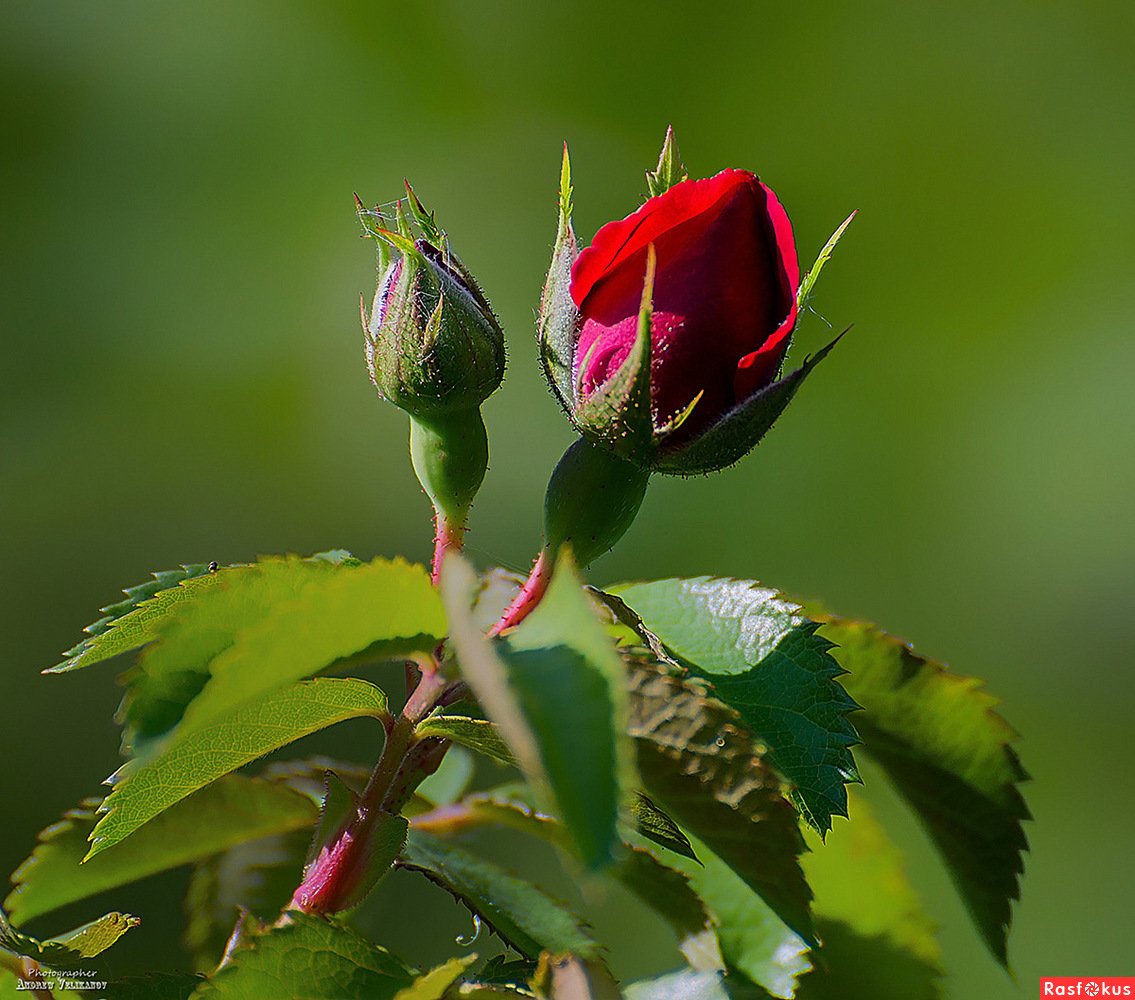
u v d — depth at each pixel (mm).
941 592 7402
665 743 2193
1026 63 7719
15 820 6551
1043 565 7422
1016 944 6996
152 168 7973
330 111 8047
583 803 1516
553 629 1669
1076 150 7641
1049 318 7621
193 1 8086
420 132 8086
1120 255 7602
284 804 2982
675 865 2789
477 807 2967
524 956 2602
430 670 2293
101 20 8055
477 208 8125
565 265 2482
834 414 7664
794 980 2691
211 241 7926
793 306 2305
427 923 5590
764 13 7844
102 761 6684
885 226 7785
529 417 8109
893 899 3033
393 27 7965
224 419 7777
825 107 7883
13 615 7176
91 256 7836
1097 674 7289
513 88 8055
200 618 1992
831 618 2795
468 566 1711
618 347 2369
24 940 2361
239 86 8031
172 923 5195
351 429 7863
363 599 1989
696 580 2570
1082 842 7207
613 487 2418
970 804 2869
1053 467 7441
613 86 8047
